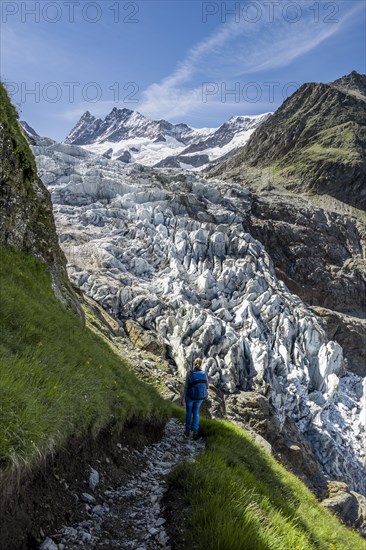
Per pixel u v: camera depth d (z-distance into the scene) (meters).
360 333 105.12
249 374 56.00
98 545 6.00
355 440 60.72
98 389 9.41
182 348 51.69
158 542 6.23
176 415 17.52
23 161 21.33
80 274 61.66
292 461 46.72
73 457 7.49
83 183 101.44
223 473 8.49
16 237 18.41
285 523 7.63
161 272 74.81
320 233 143.62
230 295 75.12
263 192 181.25
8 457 5.18
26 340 9.46
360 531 37.44
